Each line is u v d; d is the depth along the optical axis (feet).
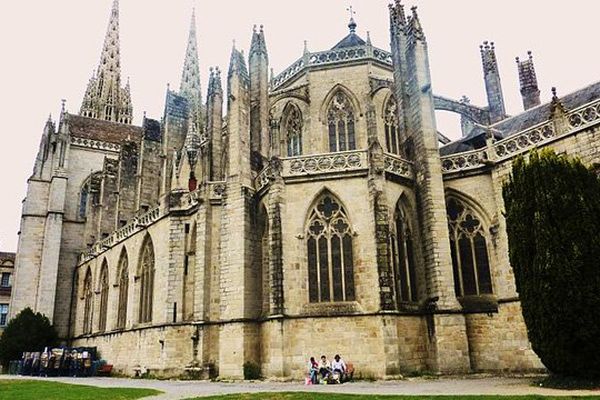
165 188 144.97
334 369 87.66
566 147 92.32
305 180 104.78
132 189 186.29
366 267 97.55
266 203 111.34
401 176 107.65
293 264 100.73
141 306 145.28
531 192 73.36
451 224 111.04
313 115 145.38
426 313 99.50
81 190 231.09
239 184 114.01
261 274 111.04
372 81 143.13
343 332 94.38
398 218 105.50
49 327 194.29
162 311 127.34
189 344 120.37
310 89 147.64
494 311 98.89
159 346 124.06
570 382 67.51
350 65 147.43
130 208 183.83
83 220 225.35
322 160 105.29
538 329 70.23
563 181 70.49
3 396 75.15
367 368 91.40
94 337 176.24
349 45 159.53
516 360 94.38
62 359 148.56
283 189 104.78
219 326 112.78
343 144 143.43
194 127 145.48
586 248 67.72
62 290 211.82
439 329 96.58
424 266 104.32
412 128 114.73
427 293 102.06
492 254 103.76
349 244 100.78
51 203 213.87
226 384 91.91
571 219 68.95
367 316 93.81
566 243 68.44
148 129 174.29
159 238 136.98
